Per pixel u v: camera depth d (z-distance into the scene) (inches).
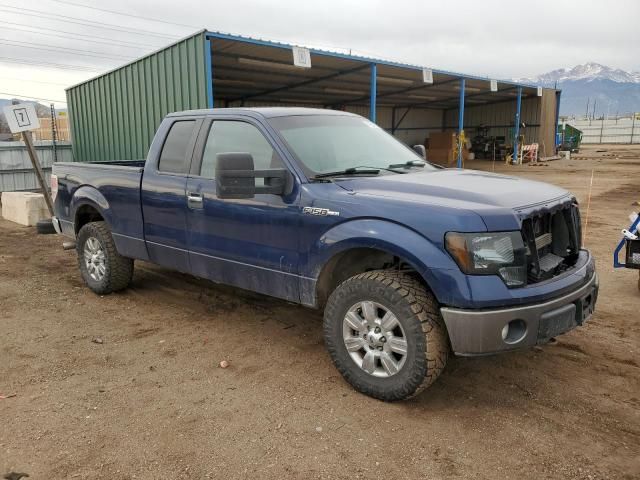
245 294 235.9
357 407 138.6
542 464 115.1
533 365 163.3
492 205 131.6
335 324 147.2
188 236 189.5
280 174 155.0
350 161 171.5
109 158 641.0
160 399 142.9
